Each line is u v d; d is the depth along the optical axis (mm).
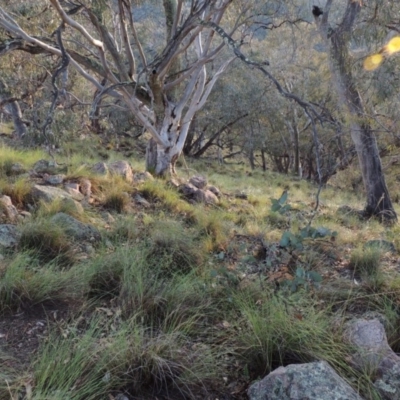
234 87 21312
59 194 5930
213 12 6871
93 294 3648
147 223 5664
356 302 3904
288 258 4238
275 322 3059
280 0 9188
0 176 6676
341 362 2887
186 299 3486
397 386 2709
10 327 3123
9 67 9703
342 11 9578
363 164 9539
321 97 18422
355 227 8242
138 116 8680
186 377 2709
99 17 7168
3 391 2395
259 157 36125
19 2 7914
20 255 3682
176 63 9617
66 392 2381
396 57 7273
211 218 5992
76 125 11695
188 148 25109
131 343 2807
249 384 2814
